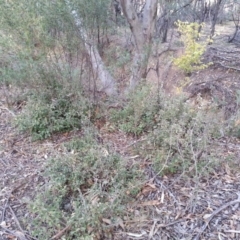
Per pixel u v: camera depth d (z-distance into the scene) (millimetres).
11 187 2445
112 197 2057
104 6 3154
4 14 2832
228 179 2318
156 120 2891
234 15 10148
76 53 3275
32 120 3111
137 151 2650
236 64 5441
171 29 7258
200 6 9219
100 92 3627
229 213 2010
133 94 3281
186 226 1952
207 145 2547
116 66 3980
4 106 3803
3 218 2123
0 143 3082
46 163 2508
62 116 3264
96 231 1871
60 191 2150
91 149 2479
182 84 4613
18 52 3010
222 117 3320
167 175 2375
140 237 1896
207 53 5840
